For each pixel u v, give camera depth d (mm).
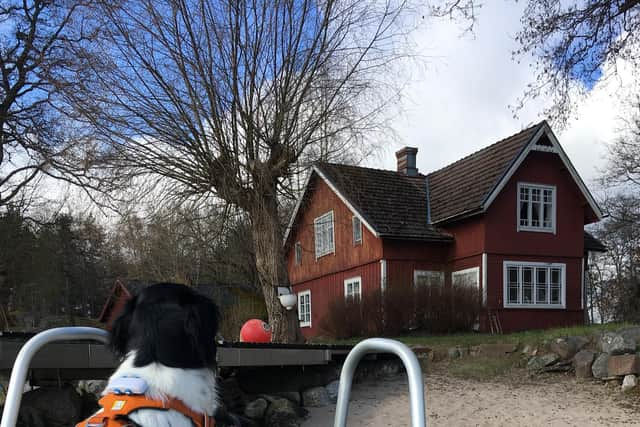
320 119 13008
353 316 16938
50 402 6559
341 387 2414
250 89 12641
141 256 18906
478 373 10594
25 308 30250
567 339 10883
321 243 24641
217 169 12734
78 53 12664
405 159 25234
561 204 21516
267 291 13594
